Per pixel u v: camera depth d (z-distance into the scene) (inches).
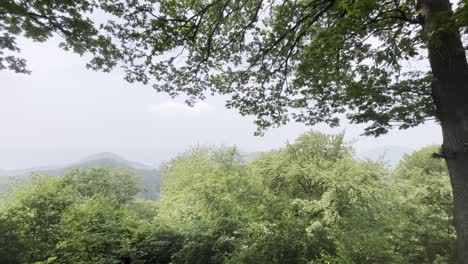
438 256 239.9
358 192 404.8
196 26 246.1
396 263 216.4
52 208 285.9
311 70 240.1
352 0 151.7
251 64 282.8
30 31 209.6
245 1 251.9
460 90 147.5
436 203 303.7
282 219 302.0
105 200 478.0
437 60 154.5
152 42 252.8
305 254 273.3
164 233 438.9
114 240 393.4
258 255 277.7
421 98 204.8
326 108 286.8
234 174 555.8
